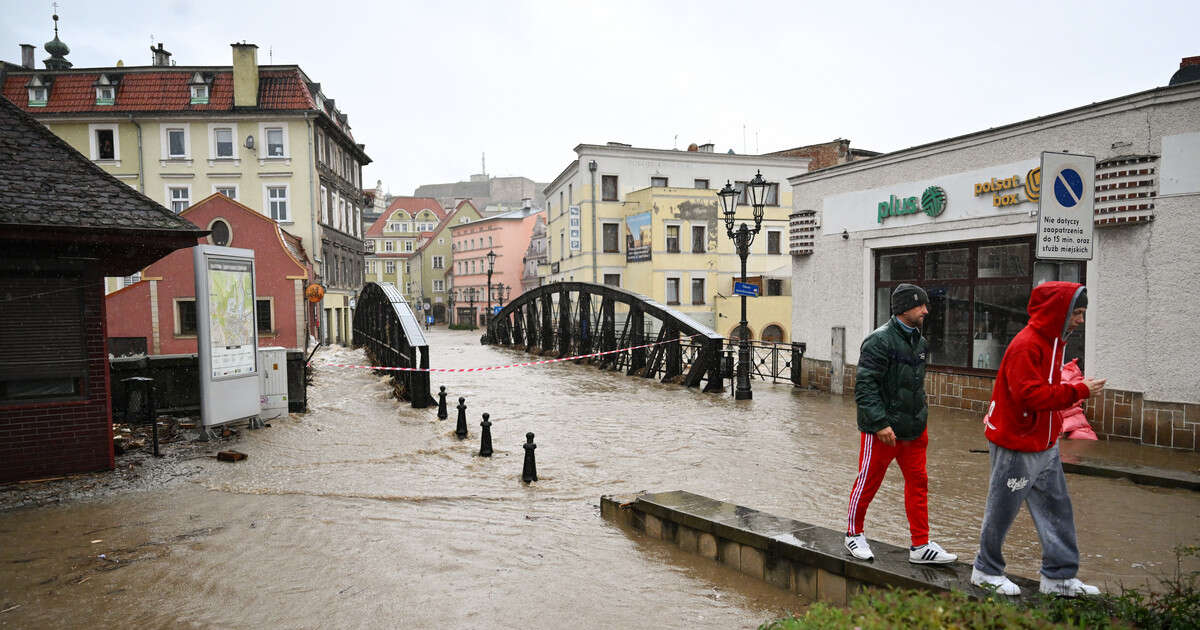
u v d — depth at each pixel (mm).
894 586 3896
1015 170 10672
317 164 35031
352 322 40594
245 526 5844
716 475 7797
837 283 14352
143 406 10180
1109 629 2773
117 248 7715
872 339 4129
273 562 5031
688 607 4316
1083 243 7816
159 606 4281
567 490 7258
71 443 7363
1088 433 9383
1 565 4926
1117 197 9164
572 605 4344
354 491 7039
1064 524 3600
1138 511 6098
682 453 8992
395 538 5617
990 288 11398
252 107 33688
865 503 4234
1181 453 8469
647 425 11156
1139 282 9078
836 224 14305
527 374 20141
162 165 33656
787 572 4574
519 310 33219
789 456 8766
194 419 10352
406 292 93938
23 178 7145
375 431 10367
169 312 21906
